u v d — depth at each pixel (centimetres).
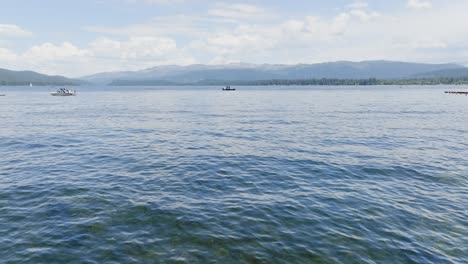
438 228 1390
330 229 1349
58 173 2116
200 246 1192
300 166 2350
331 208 1572
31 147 3012
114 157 2598
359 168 2306
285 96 15300
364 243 1245
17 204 1570
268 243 1223
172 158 2567
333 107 8331
